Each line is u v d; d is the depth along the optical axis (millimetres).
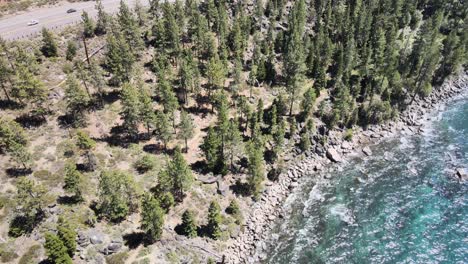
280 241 88688
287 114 118750
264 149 107438
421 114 129000
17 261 72562
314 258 85500
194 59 123500
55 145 95625
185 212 81562
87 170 91125
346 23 140875
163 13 127125
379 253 86750
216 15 132875
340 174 107250
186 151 102125
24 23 128875
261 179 97125
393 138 120000
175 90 116688
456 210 96062
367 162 111375
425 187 102750
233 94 119875
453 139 119000
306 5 152500
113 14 134125
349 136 117062
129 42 119938
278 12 147625
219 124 100625
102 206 81000
